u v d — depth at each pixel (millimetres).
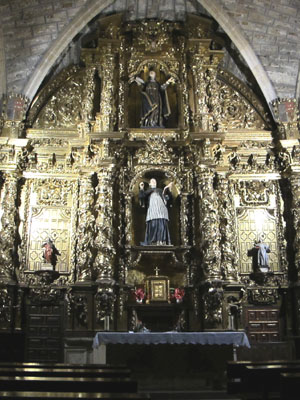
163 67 18906
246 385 7875
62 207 17047
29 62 17797
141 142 17703
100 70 18281
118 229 16781
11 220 16125
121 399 5027
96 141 16891
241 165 17922
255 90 19188
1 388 6297
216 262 15852
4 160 16672
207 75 18484
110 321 15406
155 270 16438
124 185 17344
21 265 16203
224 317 15570
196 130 17516
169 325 16156
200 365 11805
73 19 17359
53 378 6535
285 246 16938
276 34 18062
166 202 17219
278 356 15766
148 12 18766
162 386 11359
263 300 16359
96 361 14070
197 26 18656
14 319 15508
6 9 16391
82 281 15758
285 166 17469
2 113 17406
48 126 18172
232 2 17297
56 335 15695
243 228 17266
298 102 18453
